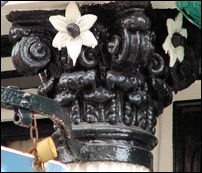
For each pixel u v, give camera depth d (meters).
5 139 8.86
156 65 6.90
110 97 6.75
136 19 6.59
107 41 6.76
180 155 8.34
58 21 6.74
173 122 8.38
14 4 6.79
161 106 6.99
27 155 6.05
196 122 8.39
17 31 6.83
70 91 6.80
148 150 6.82
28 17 6.82
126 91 6.77
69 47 6.71
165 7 6.84
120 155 6.64
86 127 6.72
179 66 7.08
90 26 6.70
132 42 6.61
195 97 8.37
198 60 7.21
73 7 6.72
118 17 6.68
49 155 6.08
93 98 6.74
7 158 5.99
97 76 6.77
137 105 6.78
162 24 6.93
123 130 6.71
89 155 6.64
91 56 6.76
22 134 8.81
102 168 6.62
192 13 6.77
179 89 7.18
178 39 6.96
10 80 8.50
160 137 8.34
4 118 8.80
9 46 8.23
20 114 6.11
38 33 6.84
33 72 6.81
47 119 8.73
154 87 6.86
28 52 6.79
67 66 6.79
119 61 6.64
